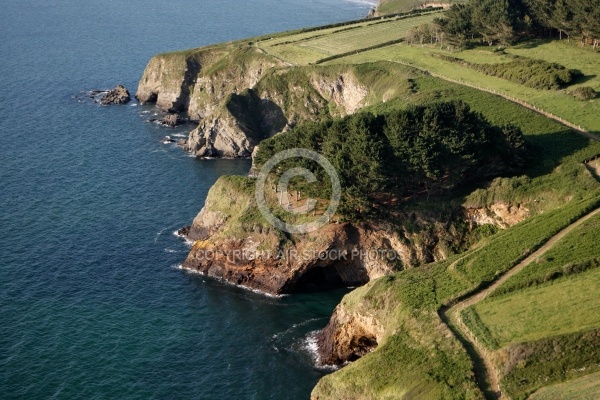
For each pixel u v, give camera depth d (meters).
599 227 87.94
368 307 86.19
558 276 81.25
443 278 86.81
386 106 139.88
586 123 122.94
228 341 92.00
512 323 75.38
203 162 157.00
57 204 129.88
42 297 100.38
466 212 106.94
